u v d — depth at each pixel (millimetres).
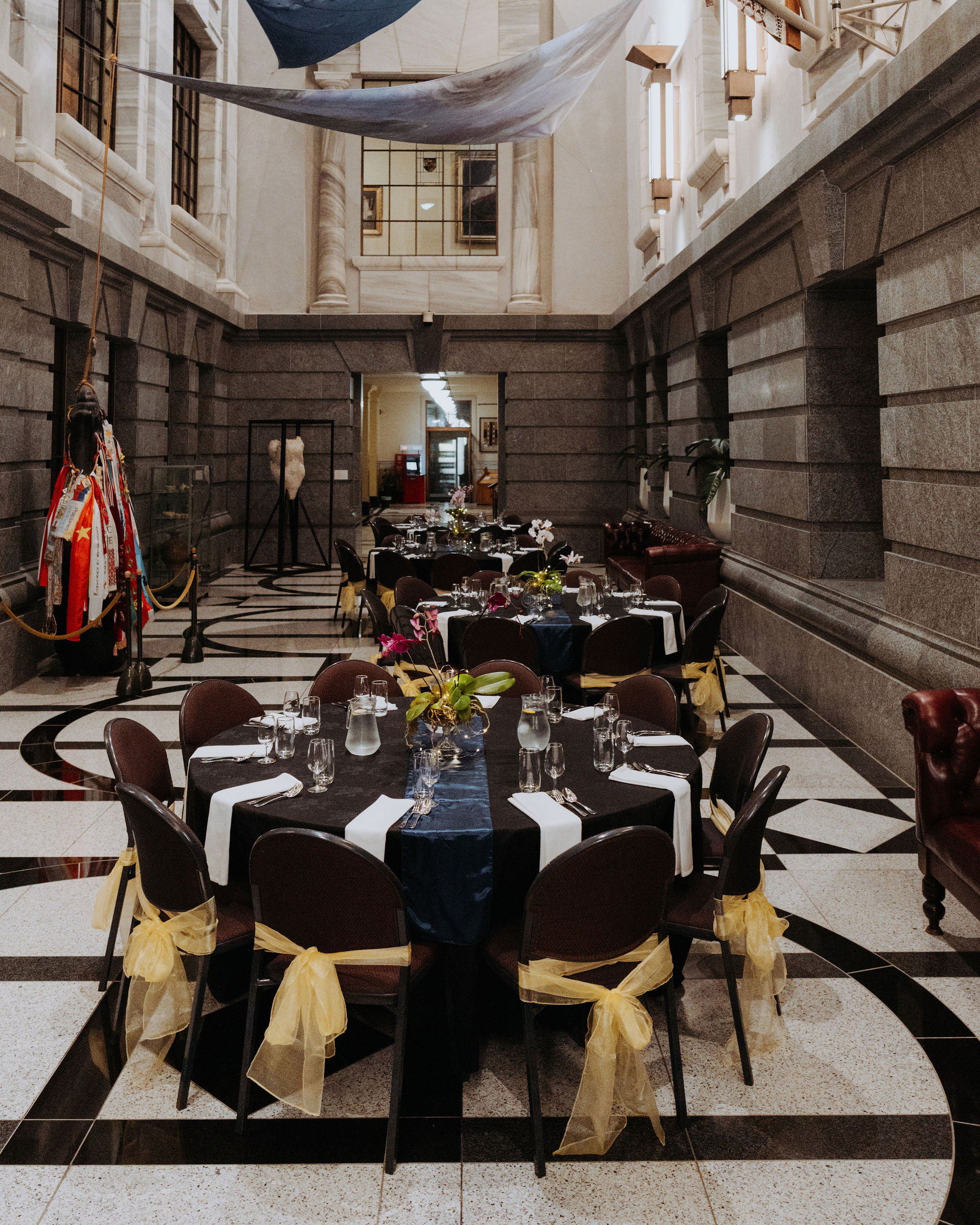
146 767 3369
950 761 3609
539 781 2994
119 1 10266
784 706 6852
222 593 12305
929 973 3377
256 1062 2523
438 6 14328
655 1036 3008
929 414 5004
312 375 14828
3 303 6797
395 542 10578
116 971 3359
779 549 7621
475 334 14758
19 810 4871
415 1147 2504
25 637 7582
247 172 14703
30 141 7664
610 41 7926
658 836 2459
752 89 7496
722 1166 2436
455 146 14883
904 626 5328
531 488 15070
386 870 2414
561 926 2426
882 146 5262
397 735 3613
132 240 10305
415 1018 3014
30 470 7551
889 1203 2305
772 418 7664
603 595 6961
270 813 2834
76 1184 2369
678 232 10891
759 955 2779
